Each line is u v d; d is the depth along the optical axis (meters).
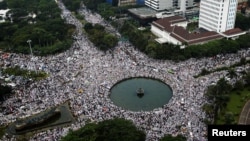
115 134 173.75
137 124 197.00
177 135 177.12
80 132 177.38
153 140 180.75
